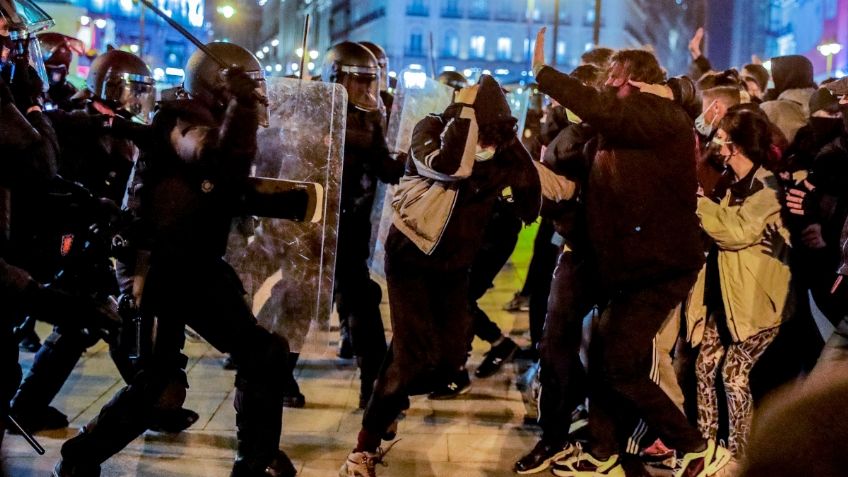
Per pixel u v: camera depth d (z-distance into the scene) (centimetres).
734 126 365
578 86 334
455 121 333
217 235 333
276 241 382
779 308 375
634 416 388
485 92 346
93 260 362
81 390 488
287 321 385
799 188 382
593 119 334
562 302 385
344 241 451
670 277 350
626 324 352
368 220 461
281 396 349
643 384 356
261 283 382
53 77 483
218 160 310
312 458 407
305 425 450
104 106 416
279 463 367
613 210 347
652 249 345
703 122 419
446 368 375
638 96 336
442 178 343
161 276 328
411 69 501
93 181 418
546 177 372
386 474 391
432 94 485
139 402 333
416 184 358
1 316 306
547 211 378
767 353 422
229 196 332
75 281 362
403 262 363
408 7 5097
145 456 402
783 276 375
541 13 5059
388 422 368
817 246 373
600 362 363
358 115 436
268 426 346
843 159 368
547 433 396
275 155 389
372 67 435
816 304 382
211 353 580
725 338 388
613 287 355
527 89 629
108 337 335
